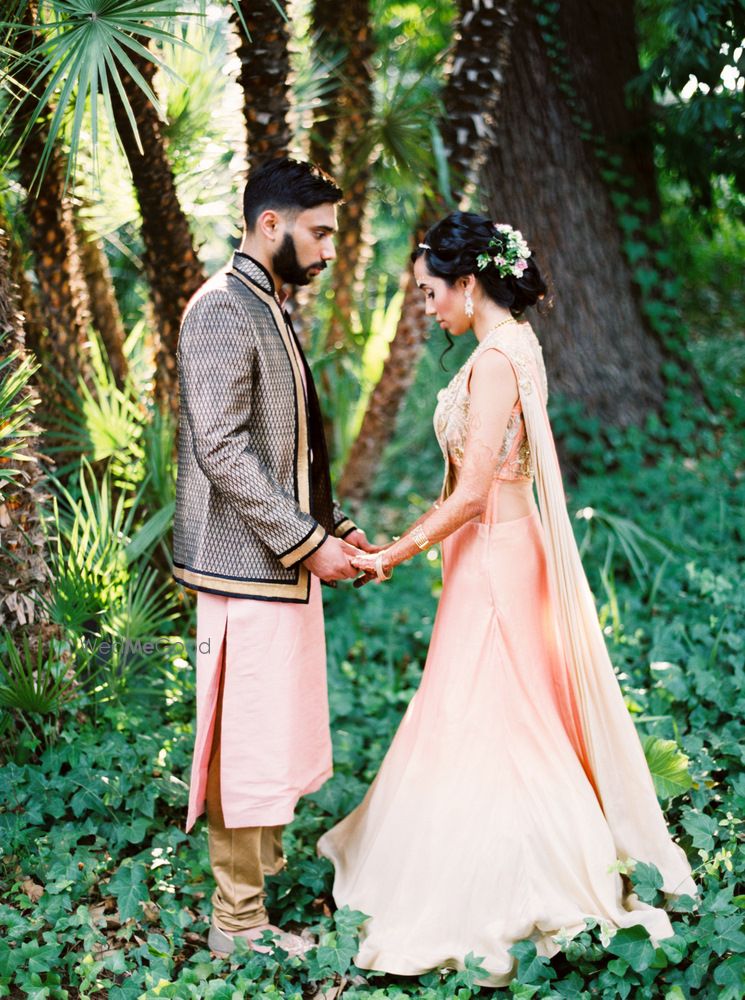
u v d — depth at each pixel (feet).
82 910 8.51
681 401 20.85
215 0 11.75
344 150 16.37
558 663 8.95
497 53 15.75
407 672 14.15
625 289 20.76
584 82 19.99
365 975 8.43
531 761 8.56
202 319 8.04
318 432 9.33
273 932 8.68
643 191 21.01
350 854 9.55
